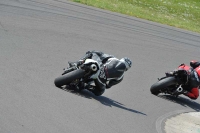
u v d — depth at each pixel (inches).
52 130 933.8
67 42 1995.6
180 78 1565.0
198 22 4040.4
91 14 2800.2
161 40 2723.9
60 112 1065.5
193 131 1282.0
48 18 2324.1
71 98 1216.8
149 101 1496.1
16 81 1229.1
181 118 1406.3
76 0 3083.2
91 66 1229.7
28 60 1526.8
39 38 1899.6
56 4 2753.4
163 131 1191.6
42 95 1161.4
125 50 2202.3
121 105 1330.0
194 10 4503.0
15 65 1408.7
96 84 1289.4
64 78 1259.2
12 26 1956.2
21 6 2397.9
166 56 2377.0
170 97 1662.2
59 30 2158.0
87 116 1101.7
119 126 1104.8
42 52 1704.0
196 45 2908.5
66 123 1002.1
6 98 1051.9
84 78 1275.8
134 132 1096.2
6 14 2137.1
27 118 960.3
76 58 1779.0
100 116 1136.2
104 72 1282.0
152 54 2311.8
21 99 1077.8
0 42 1659.7
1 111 956.6
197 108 1603.1
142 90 1627.7
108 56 1320.1
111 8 3253.0
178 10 4284.0
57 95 1203.2
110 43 2240.4
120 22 2859.3
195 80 1562.5
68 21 2407.7
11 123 906.1
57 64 1601.9
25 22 2095.2
